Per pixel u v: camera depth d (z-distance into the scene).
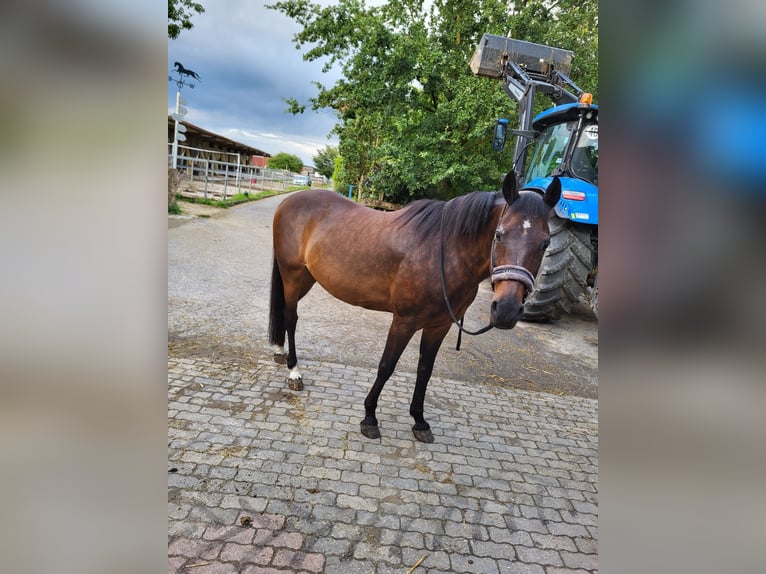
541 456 2.52
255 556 1.65
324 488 2.04
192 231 7.42
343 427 2.54
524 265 1.81
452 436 2.61
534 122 5.34
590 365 3.99
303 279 2.92
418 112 9.17
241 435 2.35
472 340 4.33
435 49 8.74
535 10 9.24
